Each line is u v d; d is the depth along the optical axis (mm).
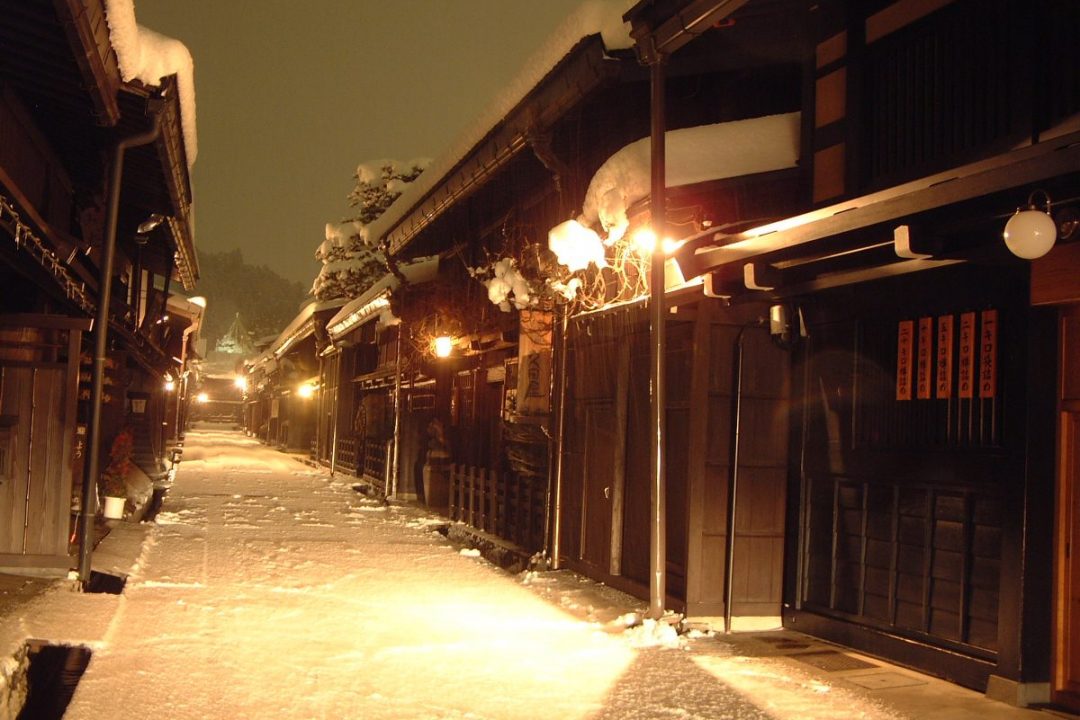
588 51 9375
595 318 10500
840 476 7547
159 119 8047
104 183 11188
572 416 11094
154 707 5145
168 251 17094
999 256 5742
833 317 7680
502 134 12367
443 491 18922
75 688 5738
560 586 9805
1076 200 4785
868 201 5711
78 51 5711
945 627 6418
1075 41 5605
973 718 5461
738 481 8156
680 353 8578
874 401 7203
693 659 6844
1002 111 6172
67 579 8438
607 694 5832
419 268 20750
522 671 6359
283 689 5648
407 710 5352
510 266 11781
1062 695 5695
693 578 8047
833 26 7836
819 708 5629
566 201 11750
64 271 8000
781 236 6383
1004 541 5863
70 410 8742
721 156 8359
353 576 10070
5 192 5512
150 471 21922
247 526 14078
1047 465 5785
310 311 33781
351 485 24016
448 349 18078
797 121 8625
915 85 6980
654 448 7891
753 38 8828
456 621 7949
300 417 42625
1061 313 5836
